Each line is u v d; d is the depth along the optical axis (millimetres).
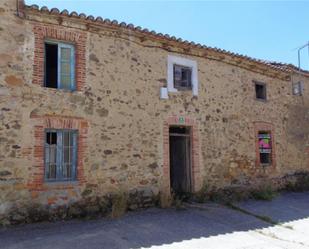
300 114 14820
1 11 7824
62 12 8336
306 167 14734
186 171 10781
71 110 8406
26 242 6379
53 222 7762
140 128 9523
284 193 13102
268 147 13383
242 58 12250
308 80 15664
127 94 9391
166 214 8844
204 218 8750
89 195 8445
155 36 9953
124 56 9469
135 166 9297
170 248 6398
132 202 9086
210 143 11148
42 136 7961
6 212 7387
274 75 13914
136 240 6746
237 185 11750
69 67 8703
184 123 10516
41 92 8070
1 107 7586
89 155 8555
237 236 7574
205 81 11281
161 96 10070
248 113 12578
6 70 7730
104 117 8898
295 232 8328
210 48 11195
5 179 7449
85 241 6523
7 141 7559
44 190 7855
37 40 8172
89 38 8914
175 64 10594
